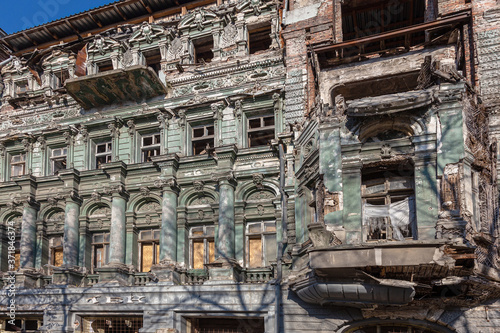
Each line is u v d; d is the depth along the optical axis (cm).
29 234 2077
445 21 1631
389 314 1388
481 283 1223
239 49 2073
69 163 2158
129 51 2281
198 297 1692
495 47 1540
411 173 1375
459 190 1252
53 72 2378
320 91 1822
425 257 1134
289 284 1518
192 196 1956
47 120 2281
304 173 1598
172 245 1867
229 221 1819
